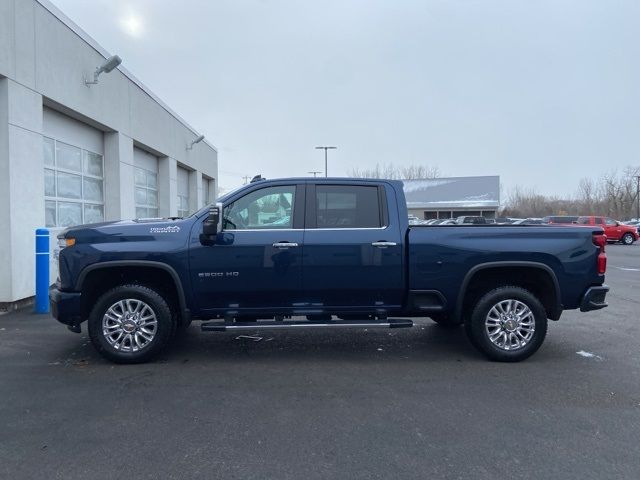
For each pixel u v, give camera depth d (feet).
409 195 186.70
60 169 35.58
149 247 17.78
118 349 18.04
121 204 43.06
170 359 18.94
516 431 12.68
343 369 17.83
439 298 18.54
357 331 23.73
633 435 12.44
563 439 12.22
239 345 21.09
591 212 252.21
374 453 11.50
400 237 18.35
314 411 13.96
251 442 12.04
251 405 14.38
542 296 19.58
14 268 27.84
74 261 17.72
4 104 27.35
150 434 12.46
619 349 20.54
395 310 18.88
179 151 63.67
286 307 18.54
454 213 183.73
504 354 18.47
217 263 17.92
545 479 10.36
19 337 21.95
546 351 20.24
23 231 28.66
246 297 18.29
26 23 28.94
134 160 51.47
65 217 36.37
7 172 27.50
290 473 10.61
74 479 10.35
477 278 19.27
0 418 13.41
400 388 15.85
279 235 18.13
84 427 12.85
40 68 30.32
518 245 18.40
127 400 14.71
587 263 18.58
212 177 86.53
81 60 35.60
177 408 14.14
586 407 14.29
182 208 71.15
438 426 12.98
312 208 18.54
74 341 21.31
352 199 18.74
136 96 47.03
